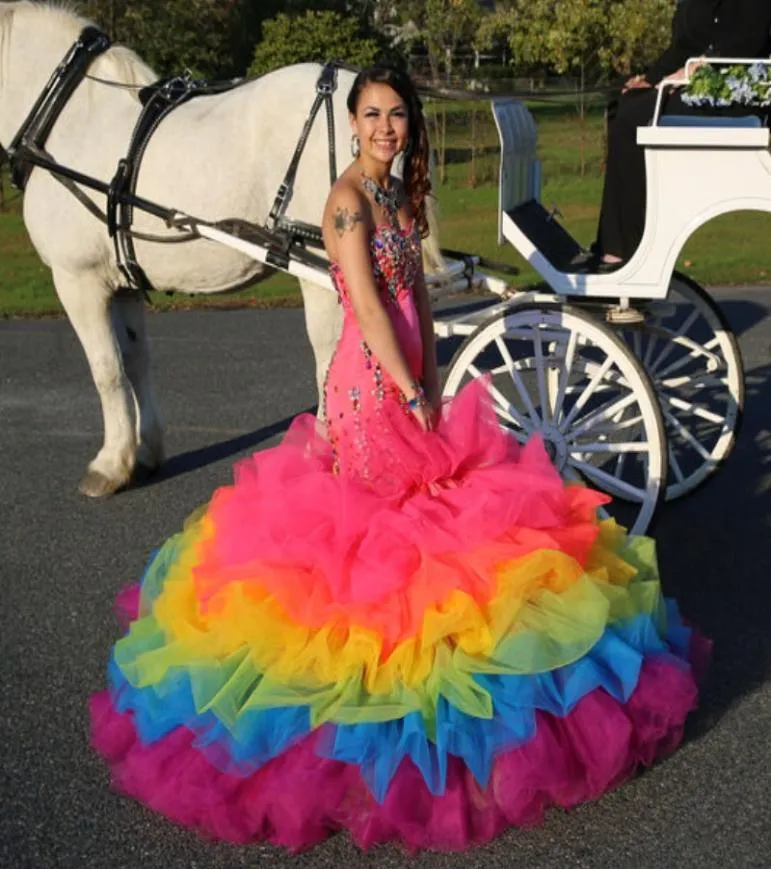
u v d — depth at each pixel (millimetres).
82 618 4680
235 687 3146
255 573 3270
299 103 5086
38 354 9375
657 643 3451
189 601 3441
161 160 5418
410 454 3332
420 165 3367
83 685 4152
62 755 3719
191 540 3811
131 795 3469
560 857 3139
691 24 5020
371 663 3119
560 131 27688
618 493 5645
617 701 3234
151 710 3318
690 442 5945
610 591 3361
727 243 14086
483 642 3135
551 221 5613
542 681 3133
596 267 5098
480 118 26766
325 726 3096
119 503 6008
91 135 5684
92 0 21688
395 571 3152
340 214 3238
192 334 9961
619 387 5734
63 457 6746
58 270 5914
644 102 5109
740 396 5645
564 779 3152
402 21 34406
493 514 3268
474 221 15812
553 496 3475
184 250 5531
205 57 23766
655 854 3145
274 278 12758
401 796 3096
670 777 3490
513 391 7605
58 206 5762
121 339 6246
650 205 4797
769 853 3139
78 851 3242
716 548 5234
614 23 22109
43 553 5352
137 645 3508
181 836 3295
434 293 5086
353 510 3234
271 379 8391
